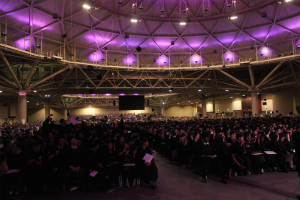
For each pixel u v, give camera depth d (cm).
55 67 3547
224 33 3375
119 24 3228
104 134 1180
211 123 2302
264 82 3772
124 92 4306
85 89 4128
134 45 3588
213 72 4072
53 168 708
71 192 722
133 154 808
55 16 2347
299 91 4153
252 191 696
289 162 952
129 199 649
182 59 3831
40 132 1308
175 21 3284
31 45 2727
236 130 1392
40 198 673
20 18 2397
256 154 877
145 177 756
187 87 4097
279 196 650
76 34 3055
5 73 3453
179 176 891
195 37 3500
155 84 4078
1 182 315
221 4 3080
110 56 3606
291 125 1656
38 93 4012
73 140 760
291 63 3428
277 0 2658
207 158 823
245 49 3494
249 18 3111
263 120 2525
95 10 2883
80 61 3409
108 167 758
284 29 3014
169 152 1227
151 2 3047
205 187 744
